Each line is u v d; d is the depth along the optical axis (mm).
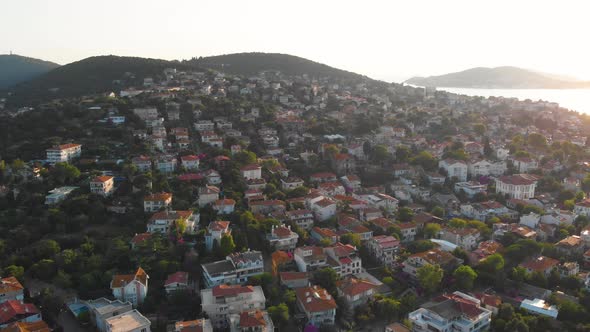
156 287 157625
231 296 144500
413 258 173500
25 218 193375
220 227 180125
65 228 189250
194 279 165750
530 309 146875
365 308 149375
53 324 141000
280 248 184500
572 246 184375
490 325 141500
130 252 169375
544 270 169375
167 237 179875
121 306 142000
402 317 147875
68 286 156750
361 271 176000
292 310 147250
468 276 161500
